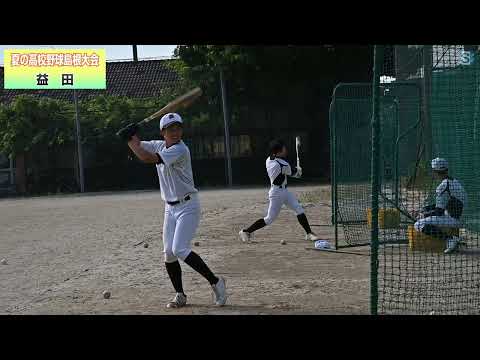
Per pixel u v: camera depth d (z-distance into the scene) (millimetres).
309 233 10523
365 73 28828
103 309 6320
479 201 9570
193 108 29672
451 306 6020
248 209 16750
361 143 12875
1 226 15062
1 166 30750
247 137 30125
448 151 10680
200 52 28781
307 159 29812
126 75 36531
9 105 31938
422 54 12398
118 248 10617
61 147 30453
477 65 9461
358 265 8312
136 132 6207
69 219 16188
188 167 6434
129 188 30516
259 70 28469
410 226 9516
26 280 8102
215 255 9445
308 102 29609
